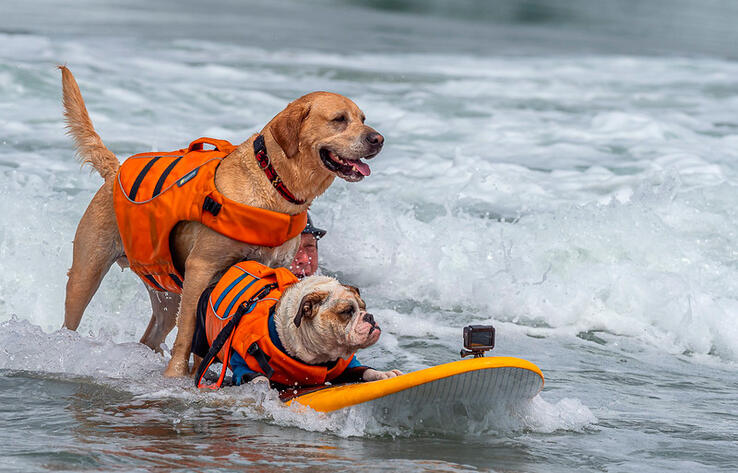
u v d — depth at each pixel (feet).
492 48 122.31
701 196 49.11
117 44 96.63
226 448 21.56
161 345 33.24
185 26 121.80
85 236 31.04
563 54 119.14
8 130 58.39
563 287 38.60
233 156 29.07
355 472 19.98
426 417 24.14
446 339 35.12
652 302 37.29
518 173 56.34
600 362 32.63
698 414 26.61
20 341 30.25
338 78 87.10
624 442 23.61
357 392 23.29
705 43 149.38
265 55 98.22
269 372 25.25
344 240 43.75
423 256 42.55
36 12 123.95
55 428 22.82
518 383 23.53
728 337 34.68
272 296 26.21
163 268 30.12
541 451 22.50
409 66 97.45
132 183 29.84
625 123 71.82
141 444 21.62
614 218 43.52
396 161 58.80
